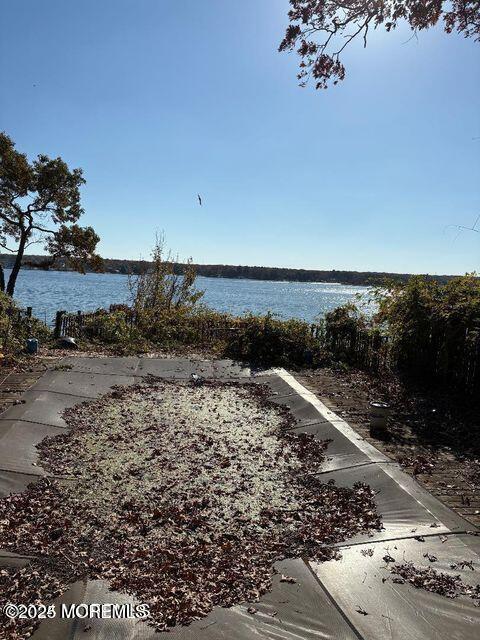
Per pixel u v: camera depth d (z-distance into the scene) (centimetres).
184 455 618
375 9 387
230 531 440
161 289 1872
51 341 1302
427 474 539
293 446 660
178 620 310
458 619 304
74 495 498
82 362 1065
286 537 430
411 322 974
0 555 377
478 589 333
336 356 1216
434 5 383
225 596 338
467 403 810
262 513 475
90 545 407
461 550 384
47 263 2392
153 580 357
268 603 329
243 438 688
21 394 792
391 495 489
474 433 674
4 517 440
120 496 501
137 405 827
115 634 296
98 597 332
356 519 455
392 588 339
